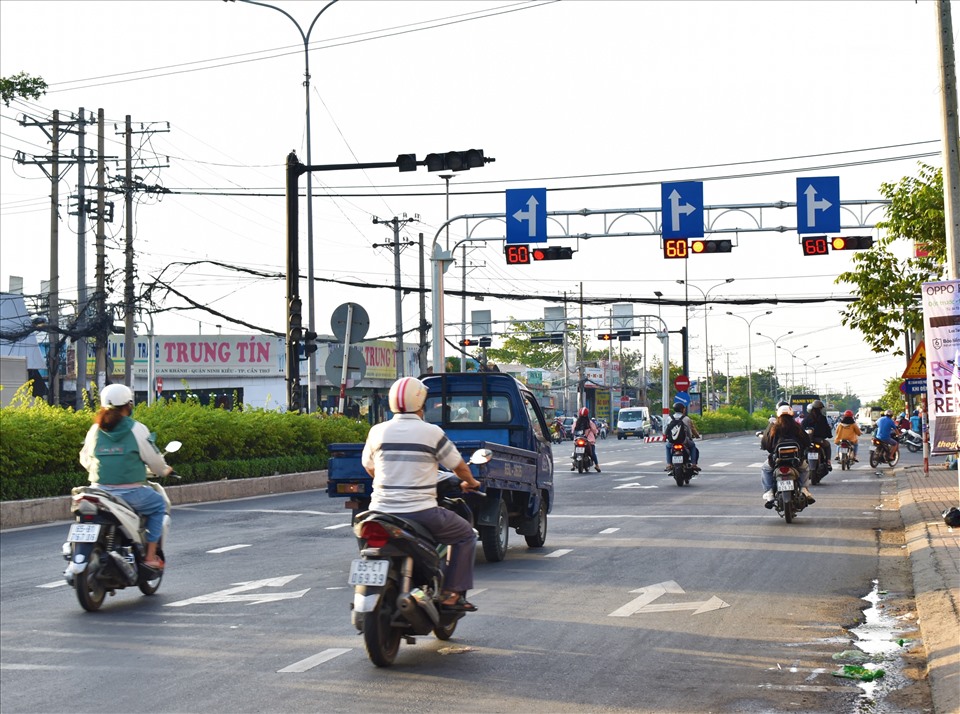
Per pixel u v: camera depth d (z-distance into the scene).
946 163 31.30
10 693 14.33
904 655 15.98
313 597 21.38
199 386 129.38
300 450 54.78
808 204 60.94
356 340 51.84
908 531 30.42
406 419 15.79
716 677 14.63
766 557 26.38
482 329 161.12
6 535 33.19
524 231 63.62
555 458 85.00
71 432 39.66
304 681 14.60
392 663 15.50
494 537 25.70
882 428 65.56
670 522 34.97
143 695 14.07
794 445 34.47
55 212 82.69
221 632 18.11
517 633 17.55
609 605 20.02
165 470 21.75
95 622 19.27
